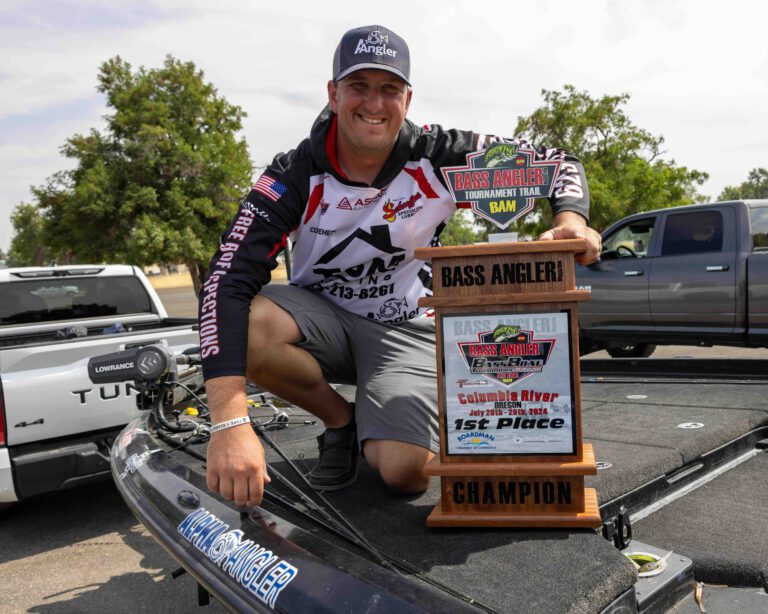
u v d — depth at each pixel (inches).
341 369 82.4
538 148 69.4
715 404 100.8
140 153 727.7
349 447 75.9
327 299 81.8
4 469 138.6
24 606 119.3
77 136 759.1
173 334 165.2
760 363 120.0
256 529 56.1
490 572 49.6
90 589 124.6
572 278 51.9
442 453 56.2
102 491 180.7
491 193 62.5
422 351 77.4
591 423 94.6
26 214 1861.5
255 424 84.6
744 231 241.0
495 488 56.5
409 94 71.0
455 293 54.2
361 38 65.9
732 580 59.5
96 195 724.0
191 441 94.3
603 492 65.1
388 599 41.3
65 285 202.7
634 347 299.9
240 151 805.2
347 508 66.4
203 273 810.2
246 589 50.0
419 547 55.0
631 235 277.7
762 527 66.0
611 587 47.6
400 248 76.1
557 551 52.0
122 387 152.2
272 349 74.9
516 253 52.7
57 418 144.3
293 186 71.1
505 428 54.8
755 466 83.5
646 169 662.5
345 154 71.3
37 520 162.2
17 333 191.9
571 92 694.5
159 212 746.2
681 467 77.1
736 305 241.0
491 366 54.4
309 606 44.0
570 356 52.7
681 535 65.2
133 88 755.4
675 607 55.8
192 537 60.7
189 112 768.3
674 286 256.5
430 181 73.2
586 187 66.2
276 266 70.1
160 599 119.0
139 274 217.8
